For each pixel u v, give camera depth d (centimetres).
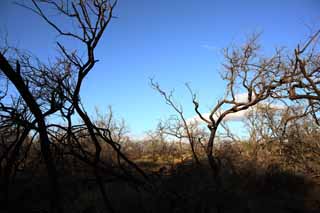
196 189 1013
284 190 1427
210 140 1309
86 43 883
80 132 1038
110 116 2564
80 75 890
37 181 1104
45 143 754
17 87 704
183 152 1608
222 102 1347
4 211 961
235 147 1841
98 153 945
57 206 759
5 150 1016
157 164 1825
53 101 886
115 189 1114
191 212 966
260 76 1253
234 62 1312
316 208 1226
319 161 1688
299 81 1123
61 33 880
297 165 1722
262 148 1848
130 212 981
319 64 1092
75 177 1173
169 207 973
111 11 889
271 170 1570
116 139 2623
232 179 1335
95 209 1014
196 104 1362
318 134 1730
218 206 1003
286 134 1791
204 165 1287
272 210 1145
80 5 875
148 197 1009
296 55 1001
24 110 882
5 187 965
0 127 871
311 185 1533
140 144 2603
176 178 1044
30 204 1041
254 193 1330
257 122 1908
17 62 725
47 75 895
